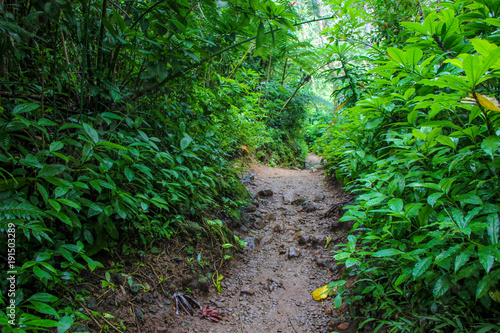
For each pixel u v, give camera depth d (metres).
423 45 2.18
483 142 1.30
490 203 1.39
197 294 2.19
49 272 1.43
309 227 3.28
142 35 1.98
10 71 1.88
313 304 2.15
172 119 2.69
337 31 4.17
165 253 2.26
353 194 3.43
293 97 8.20
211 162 3.27
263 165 6.00
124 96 2.16
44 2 1.51
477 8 1.91
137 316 1.75
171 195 2.39
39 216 1.27
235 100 4.58
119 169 1.92
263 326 1.99
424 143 1.67
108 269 1.87
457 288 1.46
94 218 1.83
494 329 1.30
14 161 1.35
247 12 2.02
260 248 3.02
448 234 1.36
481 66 1.11
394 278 1.75
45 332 1.36
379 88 2.82
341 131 3.85
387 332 1.59
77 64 2.21
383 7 4.16
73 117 1.86
